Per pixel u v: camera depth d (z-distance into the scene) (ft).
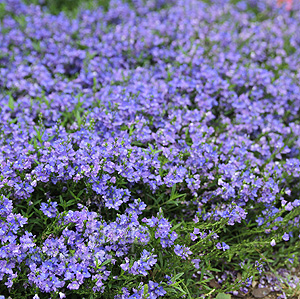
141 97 3.52
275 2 4.97
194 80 3.65
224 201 3.29
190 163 3.32
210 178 3.28
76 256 3.01
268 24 4.39
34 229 3.18
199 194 3.32
